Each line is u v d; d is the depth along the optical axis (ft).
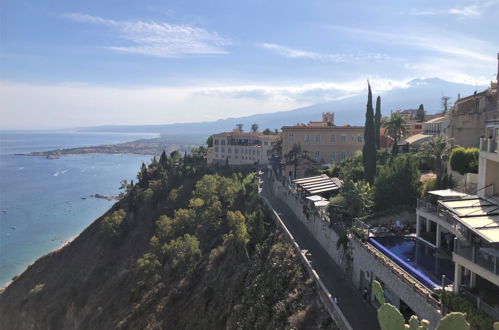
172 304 170.40
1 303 280.10
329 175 233.14
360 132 290.15
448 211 84.58
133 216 301.43
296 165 261.65
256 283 133.90
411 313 83.30
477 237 73.10
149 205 310.65
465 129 189.88
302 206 178.09
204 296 155.84
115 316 190.19
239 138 425.69
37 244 392.68
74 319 220.43
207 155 444.55
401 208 127.85
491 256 61.93
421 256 93.61
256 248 160.35
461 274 72.59
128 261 257.96
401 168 136.26
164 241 228.22
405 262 89.40
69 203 571.28
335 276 113.91
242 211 230.68
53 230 438.81
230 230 204.23
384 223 124.26
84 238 309.01
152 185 333.01
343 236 117.39
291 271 124.06
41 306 247.09
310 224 162.30
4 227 453.17
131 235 282.77
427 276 81.20
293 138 296.71
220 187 260.42
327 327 91.35
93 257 274.77
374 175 180.65
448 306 66.59
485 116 182.60
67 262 290.76
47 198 610.65
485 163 86.17
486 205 77.87
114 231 281.33
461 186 120.67
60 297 246.88
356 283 106.73
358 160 220.02
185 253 193.57
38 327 232.32
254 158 401.70
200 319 147.23
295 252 134.10
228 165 385.70
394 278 85.51
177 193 307.58
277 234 161.27
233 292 144.56
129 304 192.54
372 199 139.54
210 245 206.28
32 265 311.27
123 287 219.82
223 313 139.03
